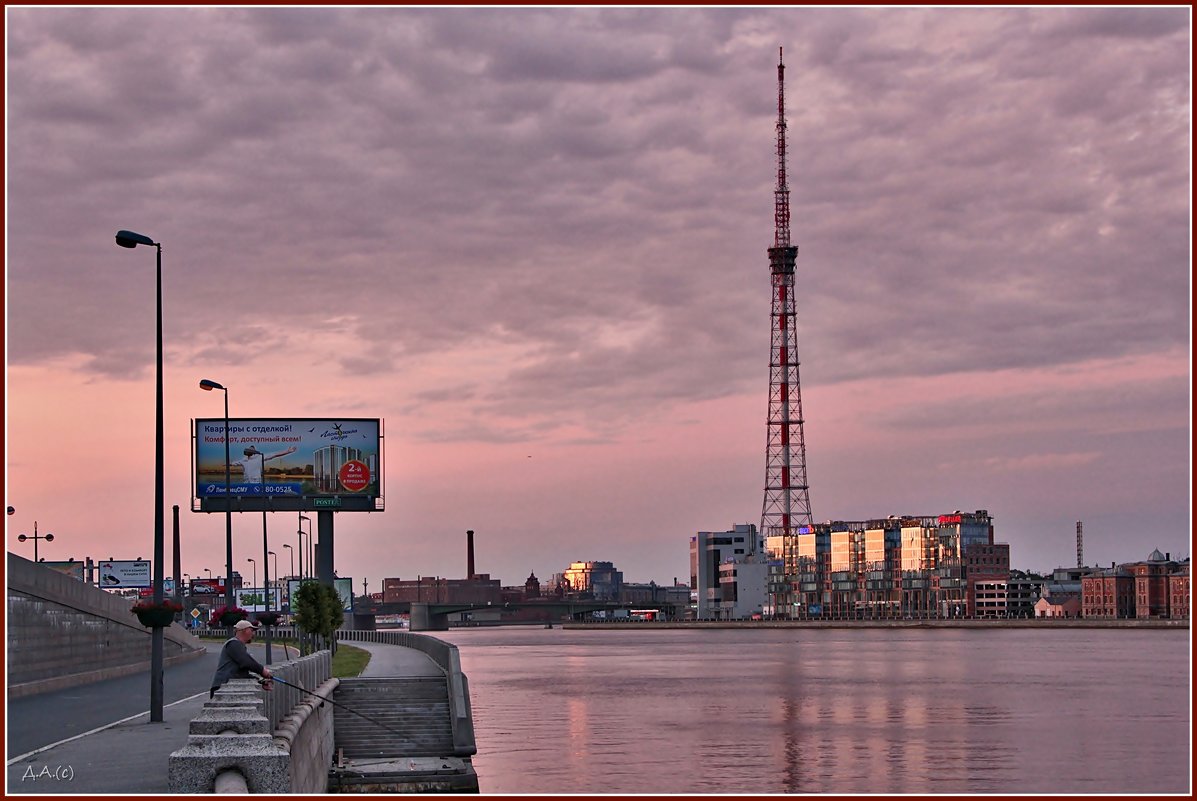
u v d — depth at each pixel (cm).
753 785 7156
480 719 10969
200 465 15962
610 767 7806
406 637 13138
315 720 4462
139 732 3803
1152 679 16550
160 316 4425
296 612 11362
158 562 4222
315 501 16038
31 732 4006
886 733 9962
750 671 18812
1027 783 7325
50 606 6500
